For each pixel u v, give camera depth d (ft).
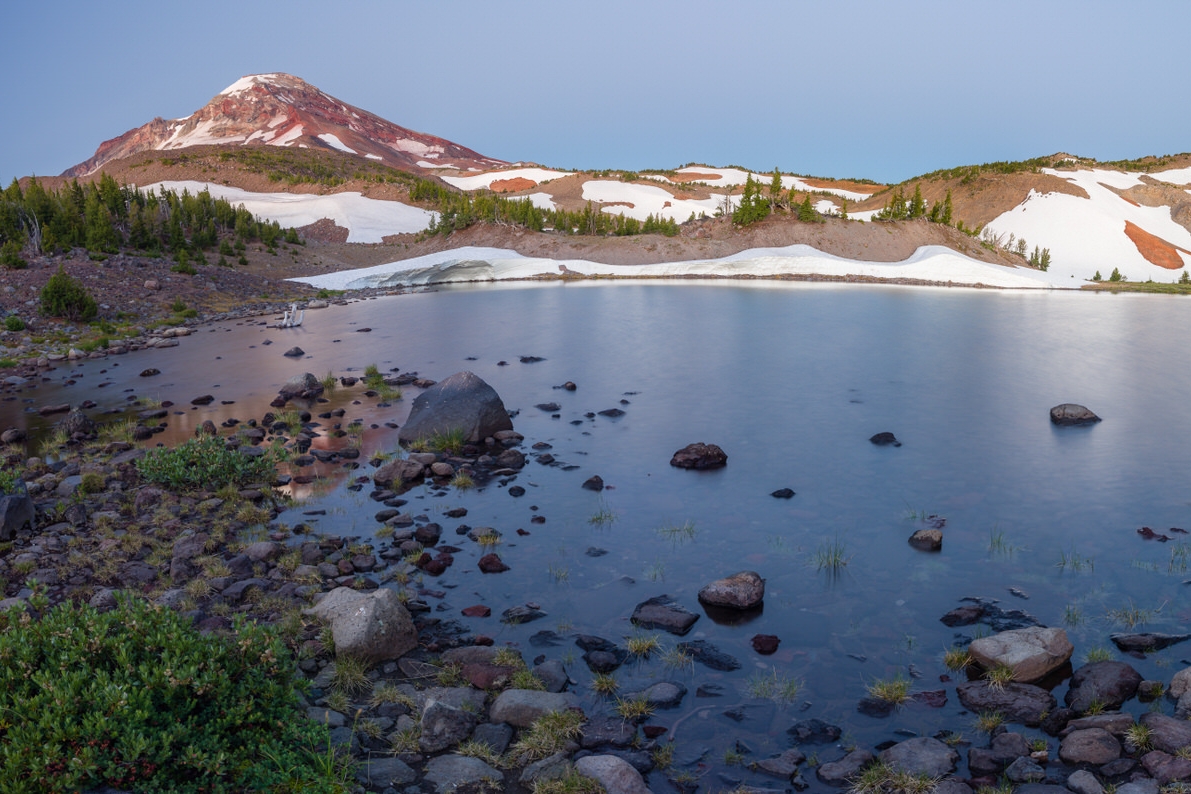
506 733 25.93
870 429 74.43
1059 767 24.03
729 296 248.93
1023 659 29.96
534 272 372.38
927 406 84.79
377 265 391.04
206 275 266.36
